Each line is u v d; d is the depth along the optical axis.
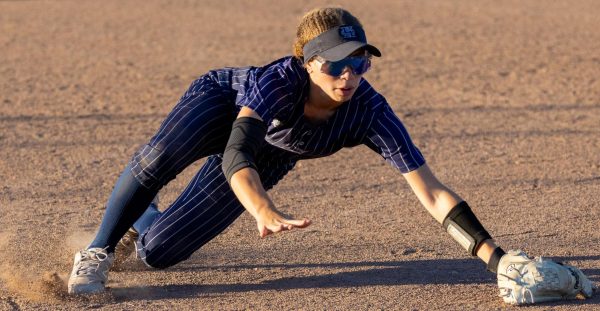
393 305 14.02
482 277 15.41
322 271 15.89
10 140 27.30
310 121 13.33
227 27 55.69
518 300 13.70
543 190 21.88
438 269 15.91
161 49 47.16
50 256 16.75
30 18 60.66
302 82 12.85
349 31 12.52
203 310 13.84
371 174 23.64
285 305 14.06
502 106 32.94
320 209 20.33
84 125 29.64
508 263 13.73
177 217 14.88
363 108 13.40
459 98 34.47
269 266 16.22
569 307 13.75
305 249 17.28
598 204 20.47
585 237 17.88
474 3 70.00
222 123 13.91
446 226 13.84
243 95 13.66
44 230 18.50
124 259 15.91
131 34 53.06
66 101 33.72
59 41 50.28
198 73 39.94
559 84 37.16
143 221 15.59
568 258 16.53
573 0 71.19
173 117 13.86
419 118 30.94
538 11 64.56
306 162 24.91
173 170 14.02
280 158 14.38
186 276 15.65
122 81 38.06
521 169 24.05
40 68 41.34
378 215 19.78
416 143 27.23
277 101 12.69
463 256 16.69
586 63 42.28
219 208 14.79
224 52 45.81
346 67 12.45
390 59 43.81
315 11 12.76
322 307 13.95
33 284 14.98
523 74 39.56
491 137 27.98
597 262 16.28
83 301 14.20
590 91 35.62
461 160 25.14
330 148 13.73
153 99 34.19
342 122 13.38
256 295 14.59
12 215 19.66
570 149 26.31
